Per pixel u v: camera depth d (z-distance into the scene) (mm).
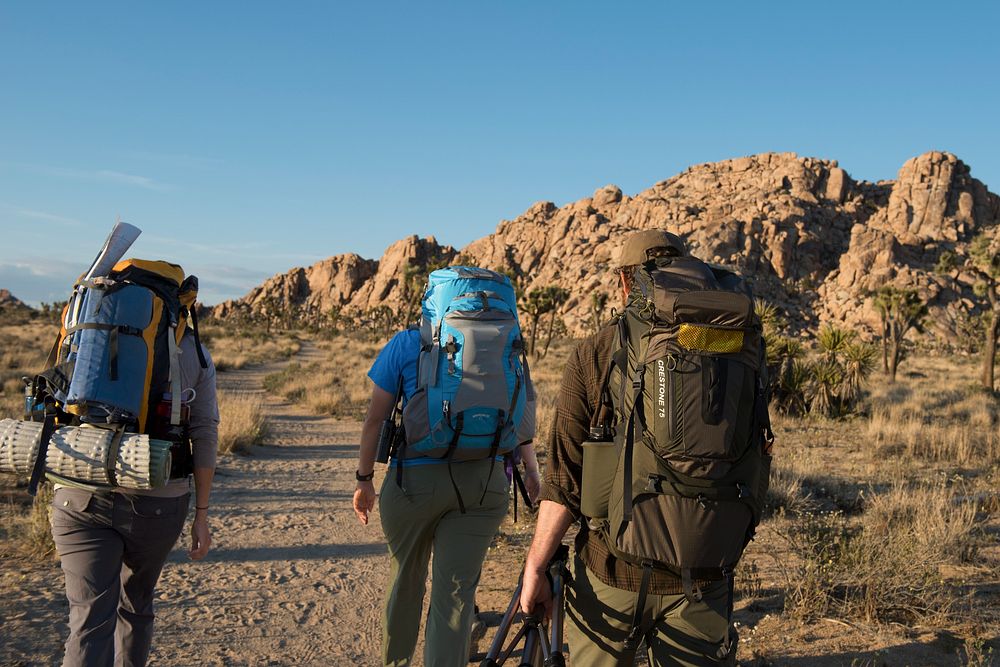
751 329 1921
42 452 2449
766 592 5230
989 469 10930
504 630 2275
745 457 1918
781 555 6188
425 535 3209
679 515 1871
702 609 1964
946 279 123375
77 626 2490
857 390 20188
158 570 2805
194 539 2873
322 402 20375
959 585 5402
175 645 4191
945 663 4082
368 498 3330
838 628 4578
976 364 57094
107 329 2545
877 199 158000
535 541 2131
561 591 2186
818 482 9555
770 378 2029
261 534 6973
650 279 2023
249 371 38375
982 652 4199
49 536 5633
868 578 5012
